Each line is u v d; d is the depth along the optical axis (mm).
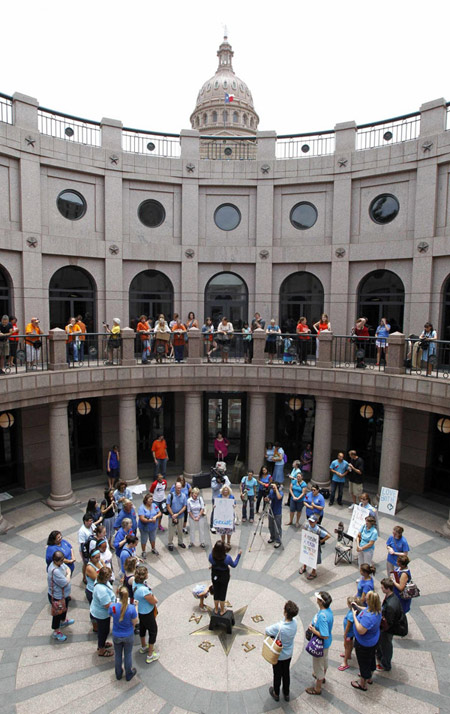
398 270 18391
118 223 19406
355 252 19125
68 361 16328
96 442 19438
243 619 9852
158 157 19719
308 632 7836
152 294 20547
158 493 13617
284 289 20781
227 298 20984
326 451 17031
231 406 20578
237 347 18938
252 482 14375
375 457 18641
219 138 20266
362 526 11930
